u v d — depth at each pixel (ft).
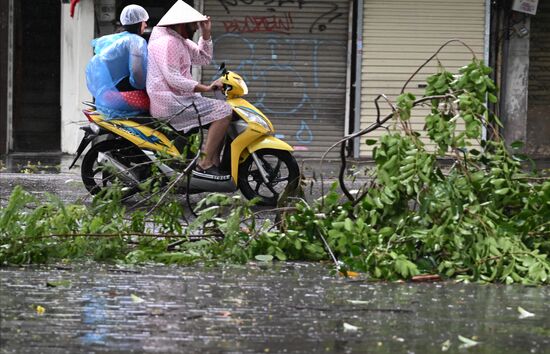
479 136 27.91
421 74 79.41
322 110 79.66
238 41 79.20
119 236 29.09
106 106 42.16
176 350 19.13
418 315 22.48
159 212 30.01
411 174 27.43
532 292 25.61
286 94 79.61
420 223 27.55
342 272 27.14
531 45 82.94
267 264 29.17
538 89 83.51
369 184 29.91
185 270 27.84
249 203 29.71
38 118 80.59
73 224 29.45
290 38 79.30
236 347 19.42
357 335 20.48
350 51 79.25
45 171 62.39
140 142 41.42
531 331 21.08
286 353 19.02
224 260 29.25
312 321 21.66
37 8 79.82
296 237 29.55
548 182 27.71
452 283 26.71
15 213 27.84
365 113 79.56
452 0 79.10
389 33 79.15
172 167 41.60
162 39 41.75
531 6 80.69
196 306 22.97
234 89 42.57
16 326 20.76
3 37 77.66
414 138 27.91
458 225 26.96
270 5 78.95
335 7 79.10
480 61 28.66
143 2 79.51
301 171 31.53
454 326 21.43
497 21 81.71
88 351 18.97
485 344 19.92
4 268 27.58
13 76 79.56
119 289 24.82
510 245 26.91
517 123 82.53
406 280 26.86
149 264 28.73
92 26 77.66
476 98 28.40
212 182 41.88
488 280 26.84
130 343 19.58
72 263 28.58
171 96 41.47
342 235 27.25
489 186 28.04
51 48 80.23
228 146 42.70
